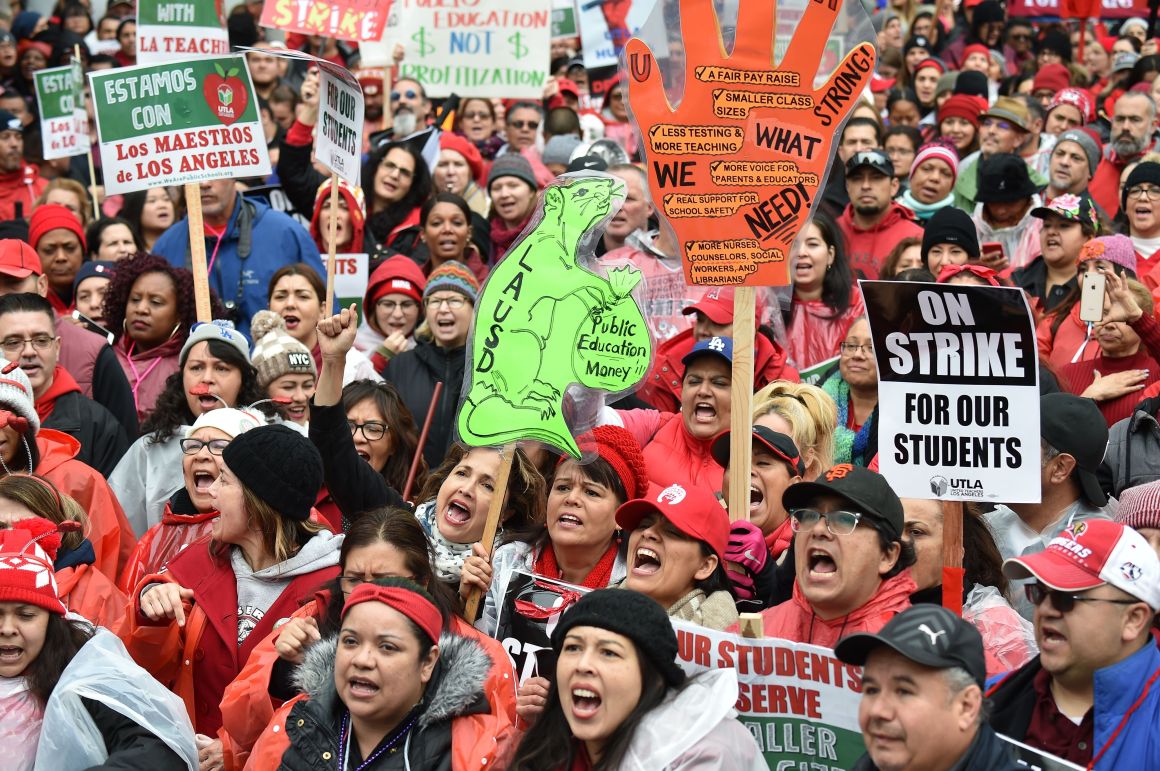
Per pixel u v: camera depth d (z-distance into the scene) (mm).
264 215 9664
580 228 5453
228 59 7840
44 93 12195
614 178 5488
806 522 4945
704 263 5535
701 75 5535
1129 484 6590
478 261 10242
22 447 6531
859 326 7523
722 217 5535
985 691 4648
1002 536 5914
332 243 7129
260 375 7430
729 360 6715
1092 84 17234
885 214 9812
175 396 7301
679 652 4730
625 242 9070
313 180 11102
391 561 4934
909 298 5000
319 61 7129
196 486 6262
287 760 4473
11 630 4918
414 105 13250
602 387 5387
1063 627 4387
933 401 5012
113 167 7828
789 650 4645
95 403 7613
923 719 3758
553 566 5688
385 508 5086
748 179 5531
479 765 4406
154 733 4797
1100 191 11953
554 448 5355
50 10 19328
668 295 8648
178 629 5461
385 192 10695
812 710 4617
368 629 4387
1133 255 7875
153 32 8703
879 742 3811
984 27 18469
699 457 6836
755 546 5426
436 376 8297
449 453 6379
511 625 5270
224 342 7262
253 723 4977
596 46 14727
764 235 5512
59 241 9812
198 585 5605
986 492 4977
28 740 4891
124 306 8383
